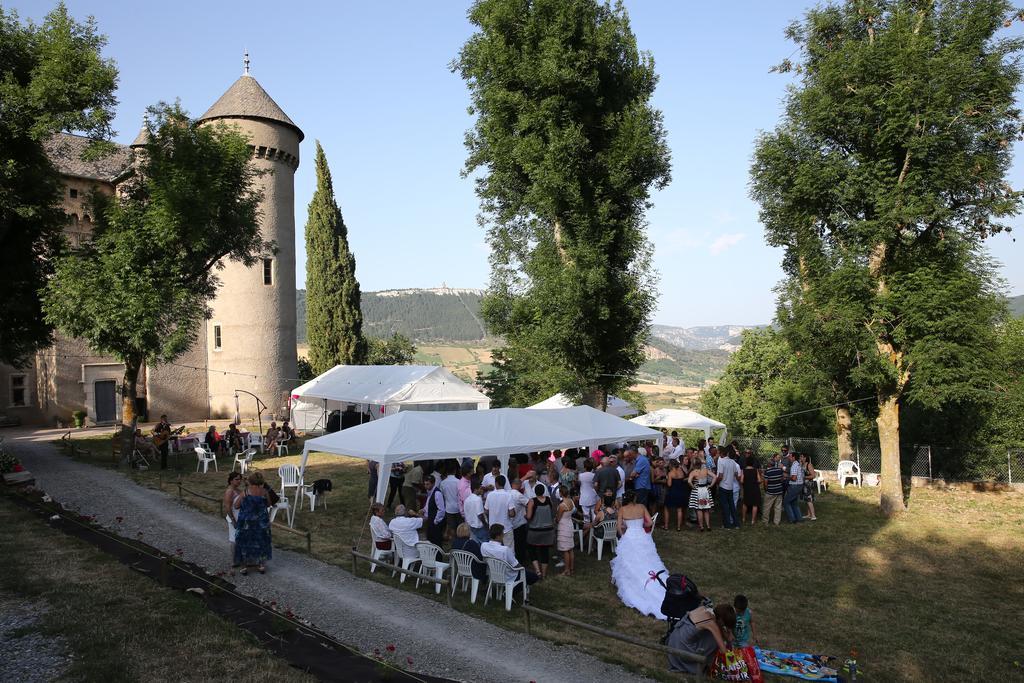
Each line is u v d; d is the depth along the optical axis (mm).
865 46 16375
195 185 21547
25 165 20312
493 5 21062
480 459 15922
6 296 21406
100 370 36875
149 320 19531
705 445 21047
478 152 23156
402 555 10656
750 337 41688
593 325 21891
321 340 48875
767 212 18750
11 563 10219
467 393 28641
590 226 20875
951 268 16516
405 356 61688
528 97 21125
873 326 16828
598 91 21469
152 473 20781
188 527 13617
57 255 21641
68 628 7840
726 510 15125
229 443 26016
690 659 7176
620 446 18453
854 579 11484
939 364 16203
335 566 11312
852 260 16719
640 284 22844
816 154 17344
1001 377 17125
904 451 21500
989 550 13352
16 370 35219
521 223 23359
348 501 17031
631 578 10086
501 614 9305
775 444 25266
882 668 8086
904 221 15812
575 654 7977
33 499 15164
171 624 8070
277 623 8359
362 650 7801
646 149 20375
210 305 39812
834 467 24172
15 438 30031
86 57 20047
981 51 15703
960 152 15641
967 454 20547
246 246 24422
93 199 22250
